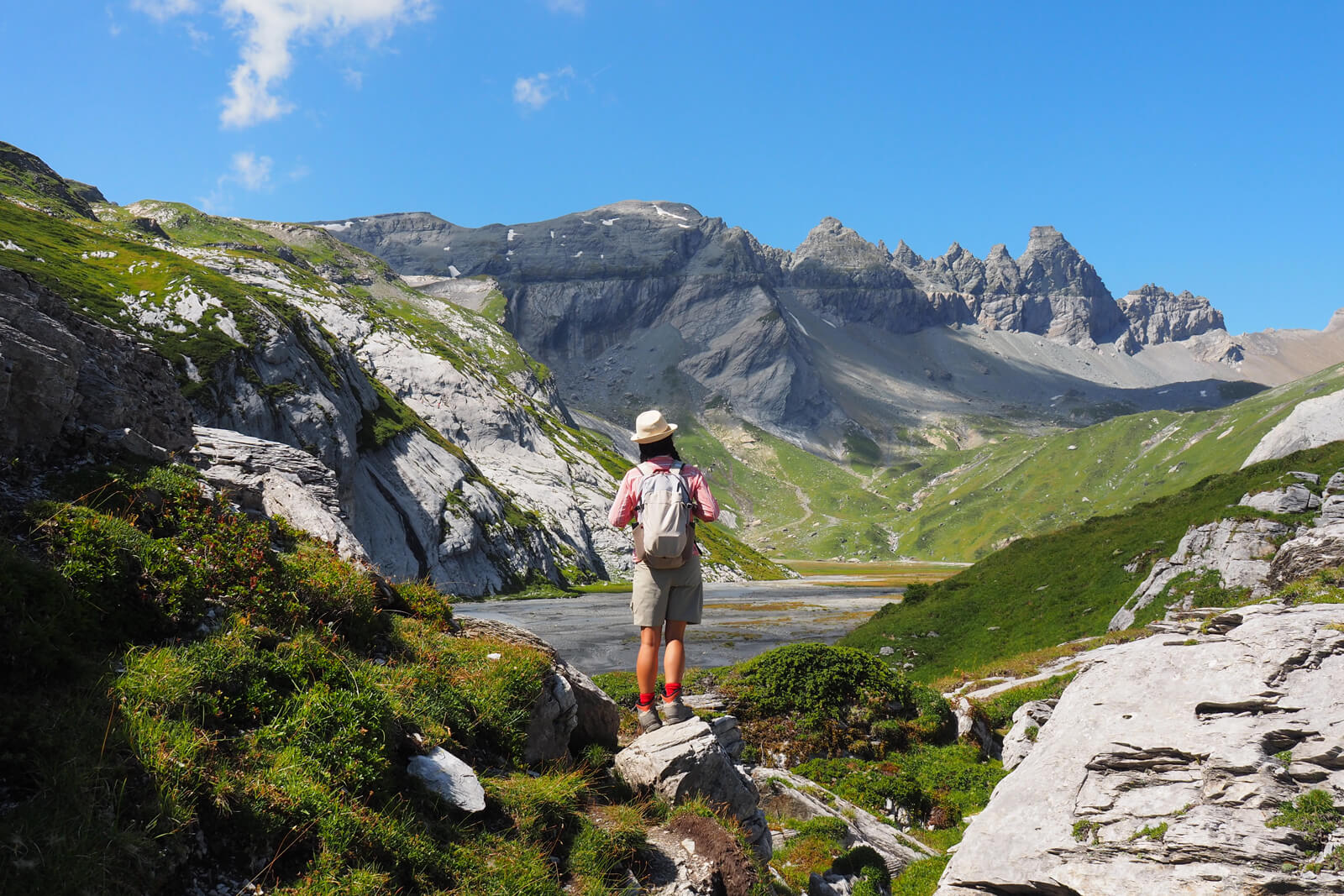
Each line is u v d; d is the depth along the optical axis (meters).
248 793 5.06
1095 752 9.45
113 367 10.29
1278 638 9.38
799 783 14.95
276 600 7.11
